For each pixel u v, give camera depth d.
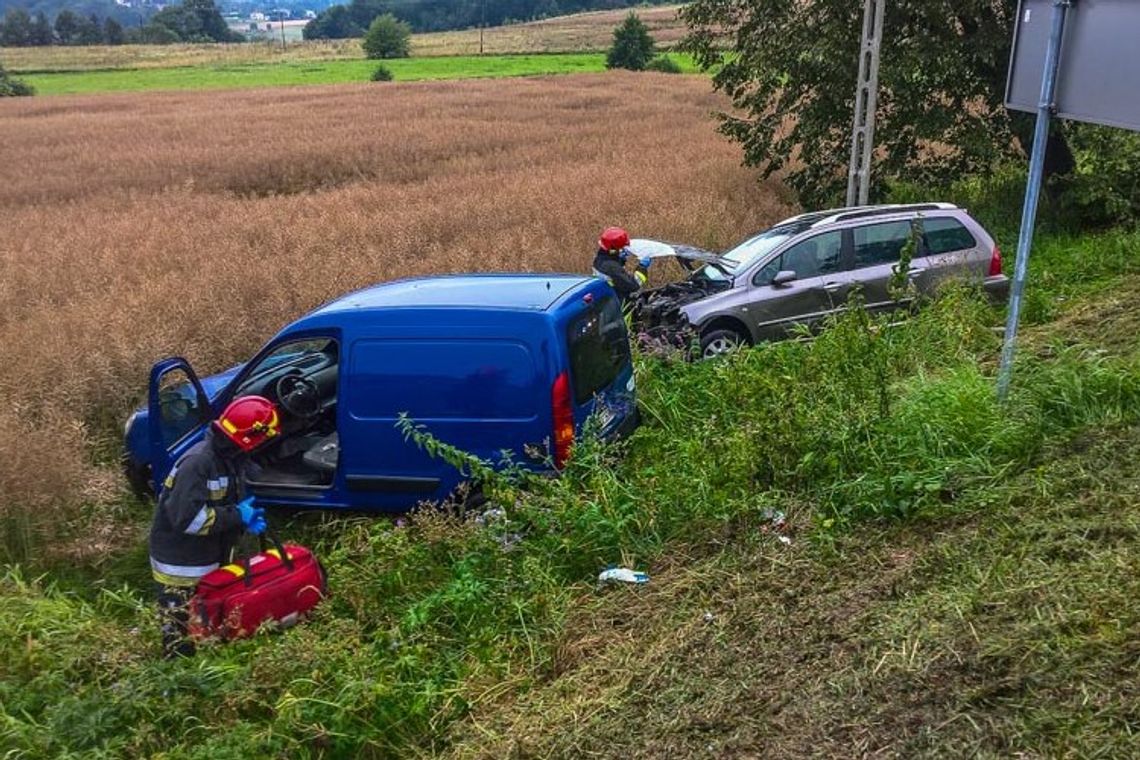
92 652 4.92
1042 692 3.41
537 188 19.22
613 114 39.12
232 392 7.03
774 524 5.32
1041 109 5.70
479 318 6.39
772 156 17.55
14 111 51.09
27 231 17.84
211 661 4.80
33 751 4.10
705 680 4.06
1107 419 5.65
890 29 14.95
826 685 3.80
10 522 6.77
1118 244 11.62
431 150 29.72
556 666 4.56
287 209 19.08
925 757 3.27
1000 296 10.11
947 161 16.47
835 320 8.31
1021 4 5.96
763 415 6.14
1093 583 3.95
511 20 166.38
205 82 77.19
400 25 105.19
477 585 5.15
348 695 4.30
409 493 6.57
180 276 13.20
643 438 7.09
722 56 17.00
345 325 6.58
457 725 4.25
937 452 5.57
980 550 4.52
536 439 6.34
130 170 27.97
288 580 5.31
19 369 9.12
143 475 7.45
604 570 5.38
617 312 7.38
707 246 14.21
